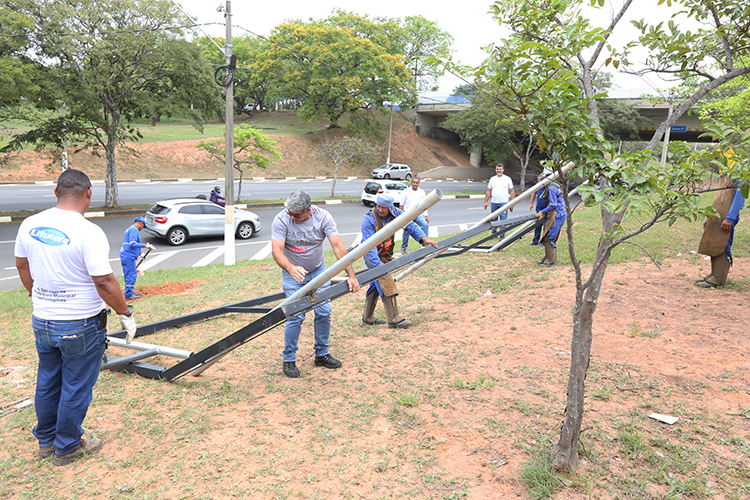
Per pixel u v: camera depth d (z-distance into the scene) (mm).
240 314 6707
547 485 2893
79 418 3238
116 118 22797
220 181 38969
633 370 4309
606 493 2840
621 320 5535
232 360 5047
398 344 5324
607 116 38469
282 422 3752
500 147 43625
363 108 48906
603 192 2473
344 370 4715
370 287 5961
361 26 49719
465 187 43750
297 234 4434
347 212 25016
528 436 3428
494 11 3135
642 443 3238
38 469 3182
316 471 3150
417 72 54906
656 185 2350
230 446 3430
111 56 20578
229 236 12977
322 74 46969
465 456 3266
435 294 7246
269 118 62688
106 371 4730
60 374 3275
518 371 4449
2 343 5770
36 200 26047
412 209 3045
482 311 6281
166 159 41062
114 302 3184
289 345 4543
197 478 3084
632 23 3447
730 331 4945
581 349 2906
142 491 2961
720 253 6324
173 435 3568
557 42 2803
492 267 8773
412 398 3988
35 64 19641
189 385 4418
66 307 3072
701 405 3682
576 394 2930
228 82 12828
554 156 2555
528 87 2506
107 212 22016
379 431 3598
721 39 3785
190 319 6152
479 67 2500
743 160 2502
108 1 20031
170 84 22719
